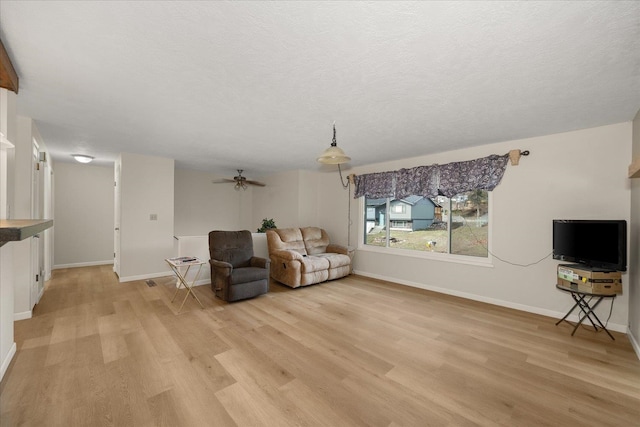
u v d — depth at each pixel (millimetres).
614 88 2211
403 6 1360
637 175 2145
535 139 3564
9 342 2217
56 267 5758
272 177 7137
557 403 1839
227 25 1521
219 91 2348
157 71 2035
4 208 2078
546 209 3471
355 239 5840
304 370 2186
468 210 4258
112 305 3635
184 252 4590
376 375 2133
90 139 3928
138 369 2150
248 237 4594
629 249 2918
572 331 2963
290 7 1378
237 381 2025
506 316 3408
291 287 4672
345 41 1655
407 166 4949
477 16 1421
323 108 2682
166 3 1356
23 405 1727
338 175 6219
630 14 1372
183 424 1608
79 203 6016
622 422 1677
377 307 3709
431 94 2355
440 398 1875
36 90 2359
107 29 1562
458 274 4254
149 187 5043
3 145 1966
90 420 1619
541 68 1924
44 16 1450
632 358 2420
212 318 3254
